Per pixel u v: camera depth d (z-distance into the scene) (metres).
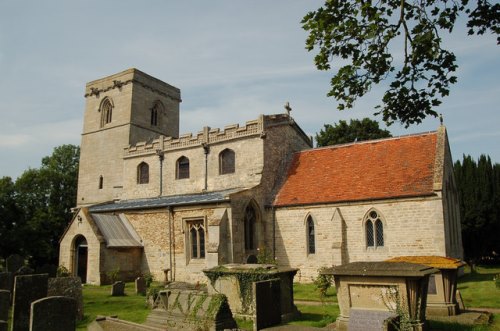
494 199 35.59
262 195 29.42
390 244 24.17
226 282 16.55
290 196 28.97
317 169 30.17
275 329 13.21
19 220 42.44
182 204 28.81
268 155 30.81
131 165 38.12
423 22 10.78
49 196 53.09
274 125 31.86
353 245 25.45
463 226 36.06
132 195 37.41
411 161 26.31
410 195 23.77
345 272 12.53
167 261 29.25
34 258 42.69
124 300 20.70
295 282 27.02
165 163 36.00
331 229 26.31
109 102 45.38
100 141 45.12
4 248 40.22
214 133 33.22
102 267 28.09
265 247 28.38
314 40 11.62
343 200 26.08
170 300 14.93
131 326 12.87
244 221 27.92
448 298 14.66
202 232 28.12
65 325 11.30
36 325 10.81
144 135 44.56
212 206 27.45
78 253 30.45
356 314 11.97
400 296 11.65
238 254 26.64
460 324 12.90
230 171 32.09
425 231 23.17
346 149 30.59
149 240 30.48
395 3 10.87
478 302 17.73
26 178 50.75
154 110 46.78
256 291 13.63
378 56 11.43
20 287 14.16
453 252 24.72
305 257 27.14
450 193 26.30
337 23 11.22
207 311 13.64
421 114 11.72
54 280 16.33
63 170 60.59
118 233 30.42
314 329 13.00
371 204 25.12
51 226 46.06
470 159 37.34
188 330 13.60
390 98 11.77
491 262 39.50
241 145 31.55
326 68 11.88
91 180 44.97
